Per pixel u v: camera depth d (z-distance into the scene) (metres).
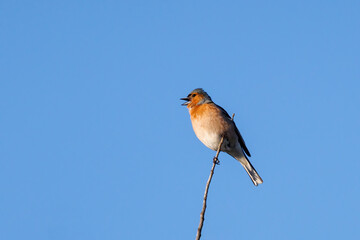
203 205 7.77
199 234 7.32
